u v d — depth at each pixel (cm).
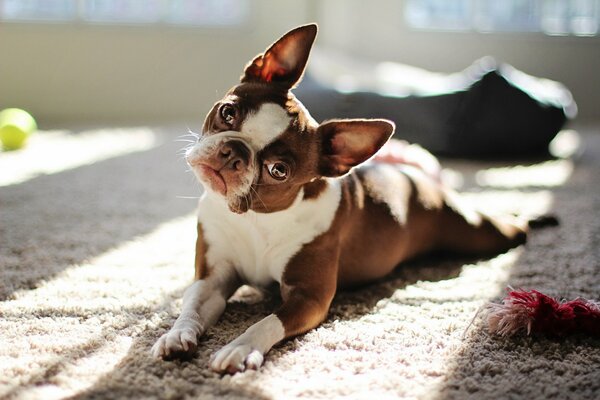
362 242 109
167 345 86
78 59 279
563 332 95
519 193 172
